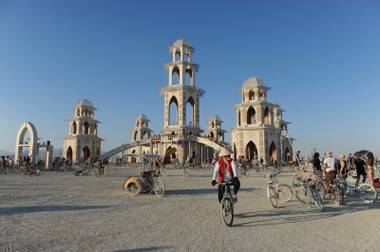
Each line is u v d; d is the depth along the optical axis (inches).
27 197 588.1
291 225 366.0
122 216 414.3
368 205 522.0
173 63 2554.1
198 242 290.0
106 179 1106.7
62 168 1750.7
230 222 357.4
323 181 557.9
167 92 2539.4
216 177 388.8
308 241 297.0
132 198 597.0
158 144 2486.5
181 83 2519.7
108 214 427.5
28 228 339.9
